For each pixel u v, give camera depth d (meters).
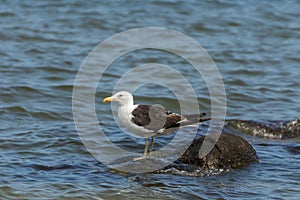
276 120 15.44
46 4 26.44
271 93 18.50
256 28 24.91
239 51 22.34
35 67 19.98
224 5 27.28
